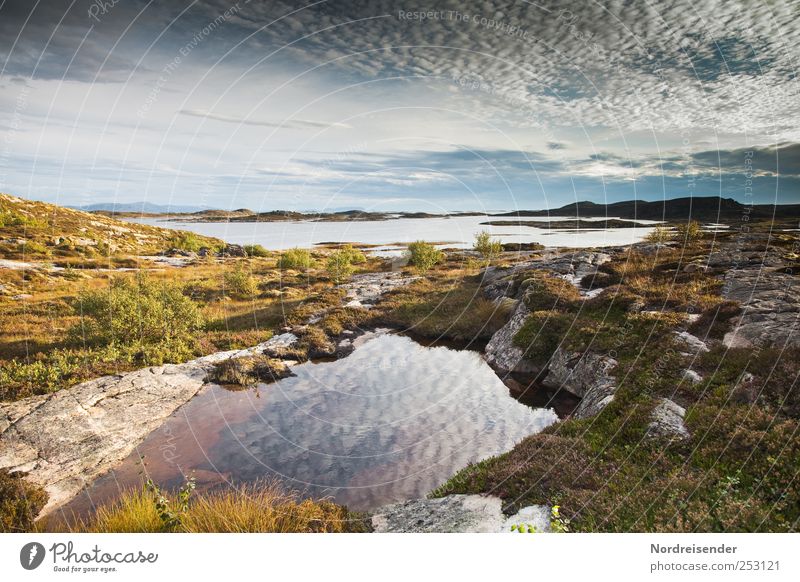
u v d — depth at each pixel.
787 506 6.02
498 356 17.67
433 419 12.80
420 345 20.42
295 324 22.84
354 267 43.09
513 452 9.36
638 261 24.00
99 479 9.89
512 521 6.90
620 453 8.24
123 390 13.89
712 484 6.77
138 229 76.81
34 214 66.56
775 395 8.64
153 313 19.23
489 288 26.48
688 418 8.66
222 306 26.11
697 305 14.79
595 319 16.03
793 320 11.86
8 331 19.12
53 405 12.41
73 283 31.66
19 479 9.19
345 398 14.46
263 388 15.34
